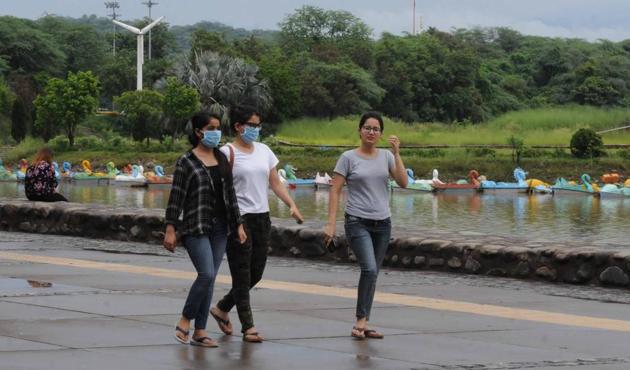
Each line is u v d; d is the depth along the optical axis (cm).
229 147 1355
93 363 1155
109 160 11050
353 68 15638
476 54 18575
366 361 1208
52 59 17762
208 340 1280
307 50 18012
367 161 1379
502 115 16550
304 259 2334
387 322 1480
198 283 1275
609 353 1271
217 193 1292
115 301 1602
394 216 6006
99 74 16750
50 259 2208
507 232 4866
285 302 1653
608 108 16888
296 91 14088
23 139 11969
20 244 2548
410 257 2186
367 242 1369
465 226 5275
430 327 1443
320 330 1406
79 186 9056
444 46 18238
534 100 17775
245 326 1320
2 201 2988
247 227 1345
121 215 2686
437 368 1174
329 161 10869
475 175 8894
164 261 2217
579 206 7100
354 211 1373
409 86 16150
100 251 2417
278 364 1185
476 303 1684
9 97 13000
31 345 1245
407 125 14275
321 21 19725
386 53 16875
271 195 7912
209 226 1281
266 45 17662
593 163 10762
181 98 11569
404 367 1178
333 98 14888
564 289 1894
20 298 1617
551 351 1280
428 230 2391
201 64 13462
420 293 1803
